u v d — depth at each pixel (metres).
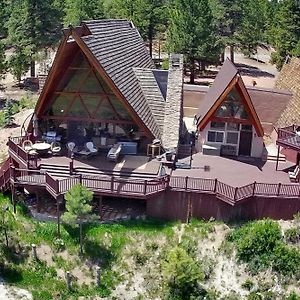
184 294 25.70
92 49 30.30
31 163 30.98
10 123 45.81
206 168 32.22
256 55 81.56
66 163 31.77
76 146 34.09
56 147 33.47
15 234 29.02
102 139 34.53
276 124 39.38
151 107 34.44
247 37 66.81
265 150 36.31
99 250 27.81
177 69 35.56
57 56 30.08
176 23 58.09
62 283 26.62
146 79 35.12
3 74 61.31
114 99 33.16
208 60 59.75
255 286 26.02
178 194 29.06
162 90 35.12
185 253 25.73
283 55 66.69
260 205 28.86
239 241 27.55
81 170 31.08
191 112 43.84
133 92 32.94
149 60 40.75
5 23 71.81
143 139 33.97
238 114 33.25
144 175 30.62
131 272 26.95
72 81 33.22
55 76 31.77
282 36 66.44
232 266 26.94
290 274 26.30
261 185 28.59
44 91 32.25
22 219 29.95
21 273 27.14
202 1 56.97
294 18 65.31
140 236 28.45
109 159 32.25
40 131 34.81
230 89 31.78
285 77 44.91
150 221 29.41
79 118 34.03
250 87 41.19
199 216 29.33
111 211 30.09
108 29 36.09
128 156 33.19
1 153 39.75
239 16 66.56
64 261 27.59
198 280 25.75
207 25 57.59
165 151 32.62
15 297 25.81
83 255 27.72
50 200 31.42
